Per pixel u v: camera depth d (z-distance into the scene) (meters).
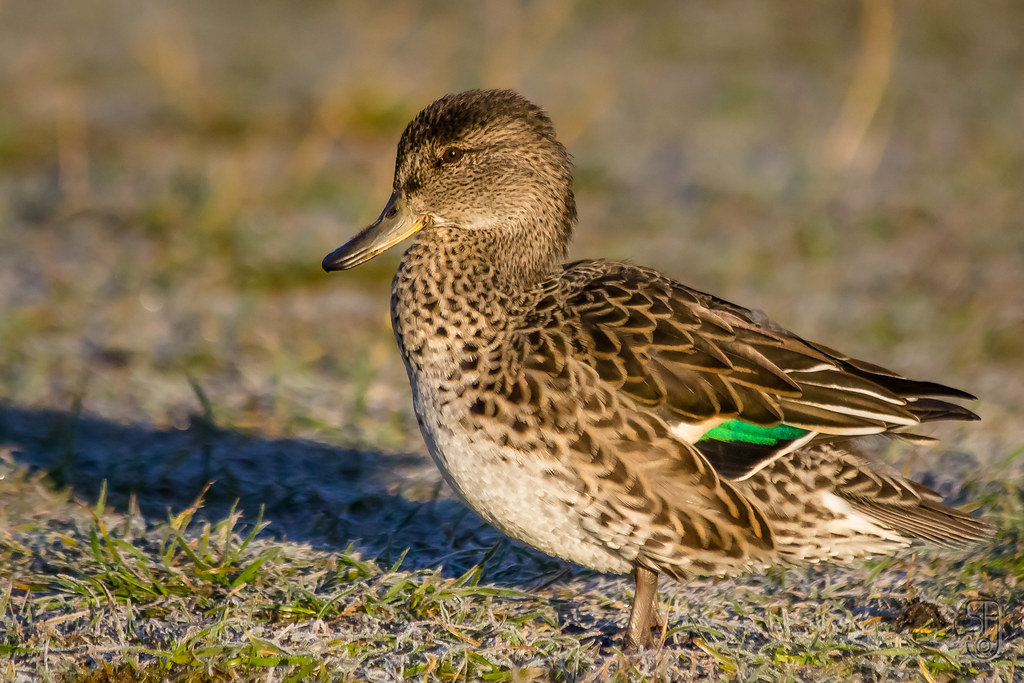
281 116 21.92
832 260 16.17
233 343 13.70
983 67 25.62
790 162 19.92
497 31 25.47
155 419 11.68
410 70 23.86
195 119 21.64
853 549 7.74
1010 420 11.73
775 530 7.60
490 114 8.63
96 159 19.56
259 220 16.97
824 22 29.05
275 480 10.39
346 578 8.55
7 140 20.17
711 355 7.65
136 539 9.09
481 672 7.36
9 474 10.00
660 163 19.97
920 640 7.71
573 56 25.62
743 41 27.44
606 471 7.42
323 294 15.22
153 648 7.49
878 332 14.02
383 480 10.56
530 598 8.48
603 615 8.32
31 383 12.24
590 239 16.89
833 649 7.61
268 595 8.31
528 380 7.53
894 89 23.80
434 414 7.84
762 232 17.08
